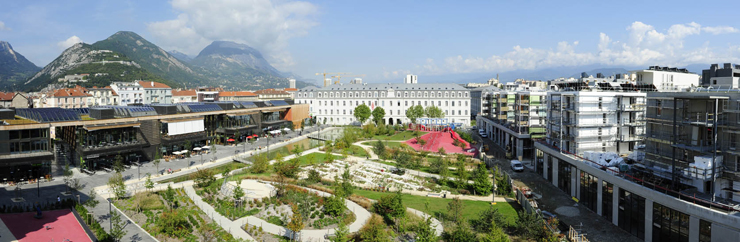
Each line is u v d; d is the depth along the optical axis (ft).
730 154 160.45
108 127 307.78
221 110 440.45
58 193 236.02
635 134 271.90
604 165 214.69
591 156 227.40
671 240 158.81
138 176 285.43
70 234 171.94
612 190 198.18
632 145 272.92
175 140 364.58
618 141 269.03
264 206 210.18
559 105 282.97
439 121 597.11
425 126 585.22
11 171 258.78
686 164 172.96
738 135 156.76
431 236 154.61
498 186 248.11
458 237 158.61
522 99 365.81
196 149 385.29
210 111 423.64
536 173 309.01
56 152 321.93
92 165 300.40
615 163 215.72
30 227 179.22
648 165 197.26
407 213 200.75
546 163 287.69
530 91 395.14
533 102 365.20
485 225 176.14
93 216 192.44
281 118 580.71
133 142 327.26
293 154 384.88
